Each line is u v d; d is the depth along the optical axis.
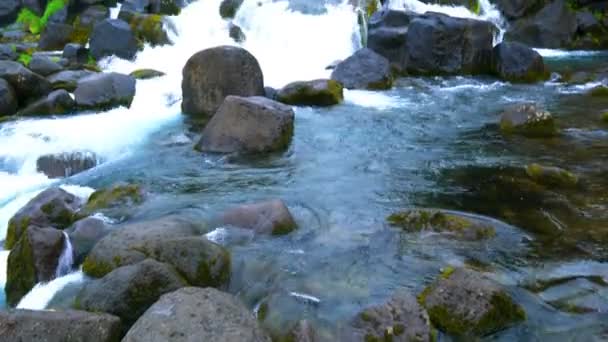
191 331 3.08
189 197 5.65
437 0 13.65
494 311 3.59
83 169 6.73
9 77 8.39
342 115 8.17
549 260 4.30
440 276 3.93
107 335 3.38
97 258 4.32
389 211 5.20
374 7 12.05
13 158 6.82
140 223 4.72
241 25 12.17
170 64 10.61
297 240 4.70
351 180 5.95
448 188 5.66
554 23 13.34
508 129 7.31
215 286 4.09
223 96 8.03
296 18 11.68
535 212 5.07
